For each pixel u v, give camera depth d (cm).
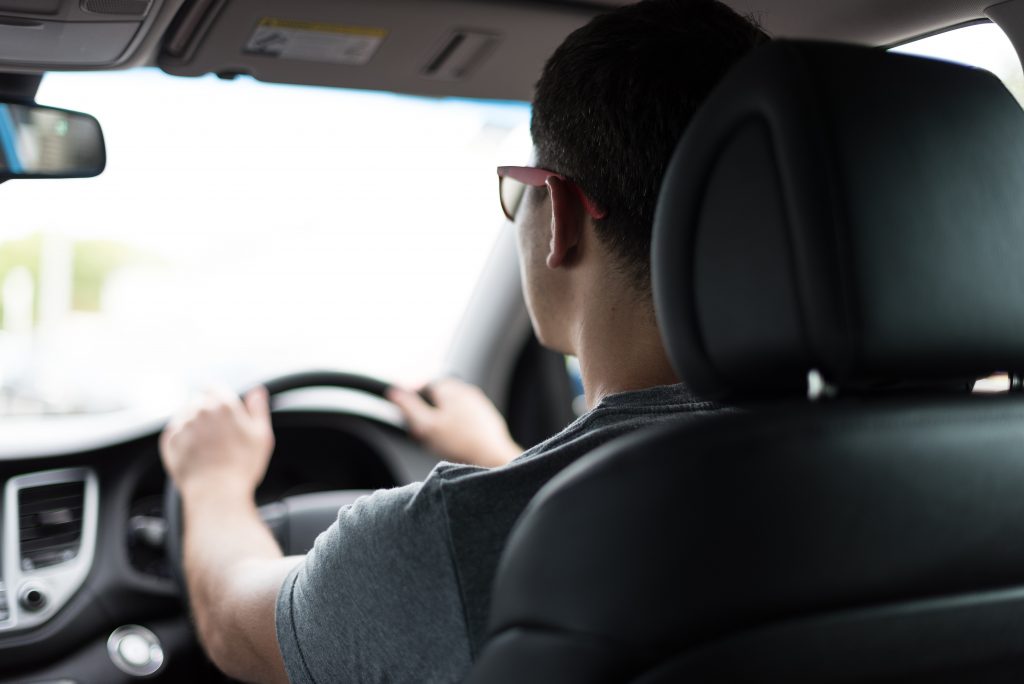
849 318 70
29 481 212
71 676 210
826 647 70
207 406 168
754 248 74
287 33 177
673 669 68
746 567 68
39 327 2278
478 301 297
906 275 73
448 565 96
